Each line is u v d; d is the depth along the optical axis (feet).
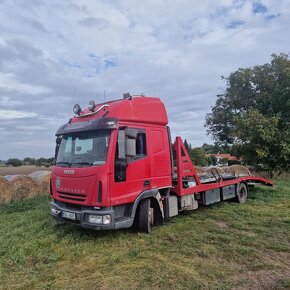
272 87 57.26
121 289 13.73
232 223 24.81
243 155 57.36
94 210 19.02
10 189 36.17
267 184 41.78
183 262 16.65
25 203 35.40
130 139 20.35
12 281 14.93
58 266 16.56
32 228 23.36
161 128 24.13
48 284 14.43
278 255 17.78
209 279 14.56
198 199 29.81
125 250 18.67
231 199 36.01
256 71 58.49
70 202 20.25
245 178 36.17
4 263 17.11
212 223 25.05
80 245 19.39
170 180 24.59
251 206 32.76
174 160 26.22
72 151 21.45
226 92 64.34
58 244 19.79
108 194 18.93
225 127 67.05
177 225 24.25
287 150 49.62
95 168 19.13
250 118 50.98
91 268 16.11
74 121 23.07
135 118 21.68
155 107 23.77
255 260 16.85
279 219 26.25
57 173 21.70
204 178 31.04
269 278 14.64
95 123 20.27
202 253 17.94
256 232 22.44
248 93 60.39
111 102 23.02
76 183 19.90
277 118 51.16
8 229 23.65
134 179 20.86
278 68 56.13
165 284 14.08
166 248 18.78
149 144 22.61
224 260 16.98
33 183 38.60
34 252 18.43
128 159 20.38
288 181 55.88
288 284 13.78
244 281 14.25
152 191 22.21
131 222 20.27
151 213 22.94
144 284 14.15
